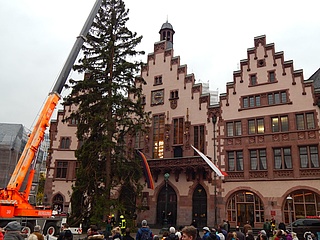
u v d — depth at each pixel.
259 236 11.42
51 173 39.47
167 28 43.78
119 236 10.95
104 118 26.34
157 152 37.41
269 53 33.38
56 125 41.25
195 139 35.34
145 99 40.06
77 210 25.50
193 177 33.91
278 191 29.44
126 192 29.48
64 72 22.42
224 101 34.69
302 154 29.50
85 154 26.20
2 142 43.78
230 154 32.94
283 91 31.64
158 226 34.28
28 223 19.03
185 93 37.44
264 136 31.41
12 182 18.70
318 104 29.53
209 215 31.84
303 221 23.31
